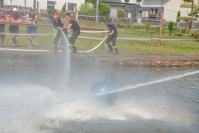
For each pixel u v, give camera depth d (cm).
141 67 2055
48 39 2566
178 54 2469
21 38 2514
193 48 2938
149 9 7188
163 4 6931
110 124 942
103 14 5778
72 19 2119
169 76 1784
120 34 3675
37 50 2098
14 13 2194
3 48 2086
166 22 5141
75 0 6034
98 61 2019
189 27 4966
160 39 2922
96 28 3588
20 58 1892
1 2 5444
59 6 5988
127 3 7225
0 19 2117
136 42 3062
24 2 5600
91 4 5869
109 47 2269
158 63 2128
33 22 2211
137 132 909
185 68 2117
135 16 7206
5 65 1803
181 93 1409
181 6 7256
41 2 5869
